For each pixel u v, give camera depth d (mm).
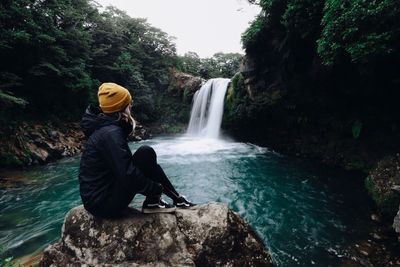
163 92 23562
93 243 2176
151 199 2348
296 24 8422
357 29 5348
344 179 8133
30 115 11992
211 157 11375
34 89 12438
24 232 4859
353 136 9164
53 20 13039
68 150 11656
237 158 11172
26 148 10000
